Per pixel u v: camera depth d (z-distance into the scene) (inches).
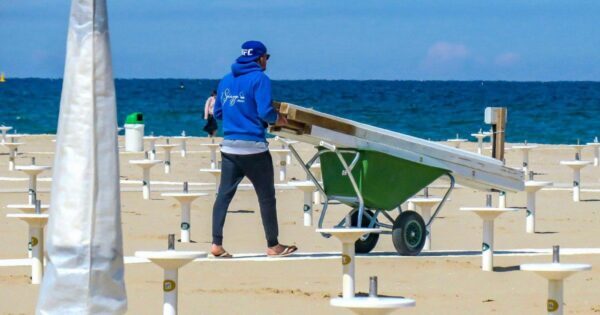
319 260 692.7
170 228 868.0
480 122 3831.2
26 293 571.5
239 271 649.0
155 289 584.1
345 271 518.0
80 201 350.3
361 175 681.6
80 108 353.1
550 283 438.0
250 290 586.2
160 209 1006.4
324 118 664.4
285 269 657.0
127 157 1712.6
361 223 714.2
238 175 686.5
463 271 654.5
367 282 614.9
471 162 724.0
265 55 678.5
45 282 352.5
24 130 3398.1
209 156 1752.0
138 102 5265.8
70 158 352.2
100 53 355.6
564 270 424.2
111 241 353.7
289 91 7475.4
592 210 1032.2
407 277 633.6
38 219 586.9
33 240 597.9
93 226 350.6
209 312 526.6
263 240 807.1
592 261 695.1
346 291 518.6
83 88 353.4
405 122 3941.9
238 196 1131.3
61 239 350.3
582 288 596.4
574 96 6245.1
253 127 673.6
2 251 733.3
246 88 665.0
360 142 675.4
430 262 686.5
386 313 365.7
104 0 357.7
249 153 674.8
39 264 598.5
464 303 554.3
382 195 691.4
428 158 699.4
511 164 1620.3
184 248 752.3
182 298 562.3
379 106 5137.8
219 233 691.4
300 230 876.6
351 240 514.9
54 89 6993.1
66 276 349.4
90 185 350.9
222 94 677.9
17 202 1061.1
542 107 4822.8
